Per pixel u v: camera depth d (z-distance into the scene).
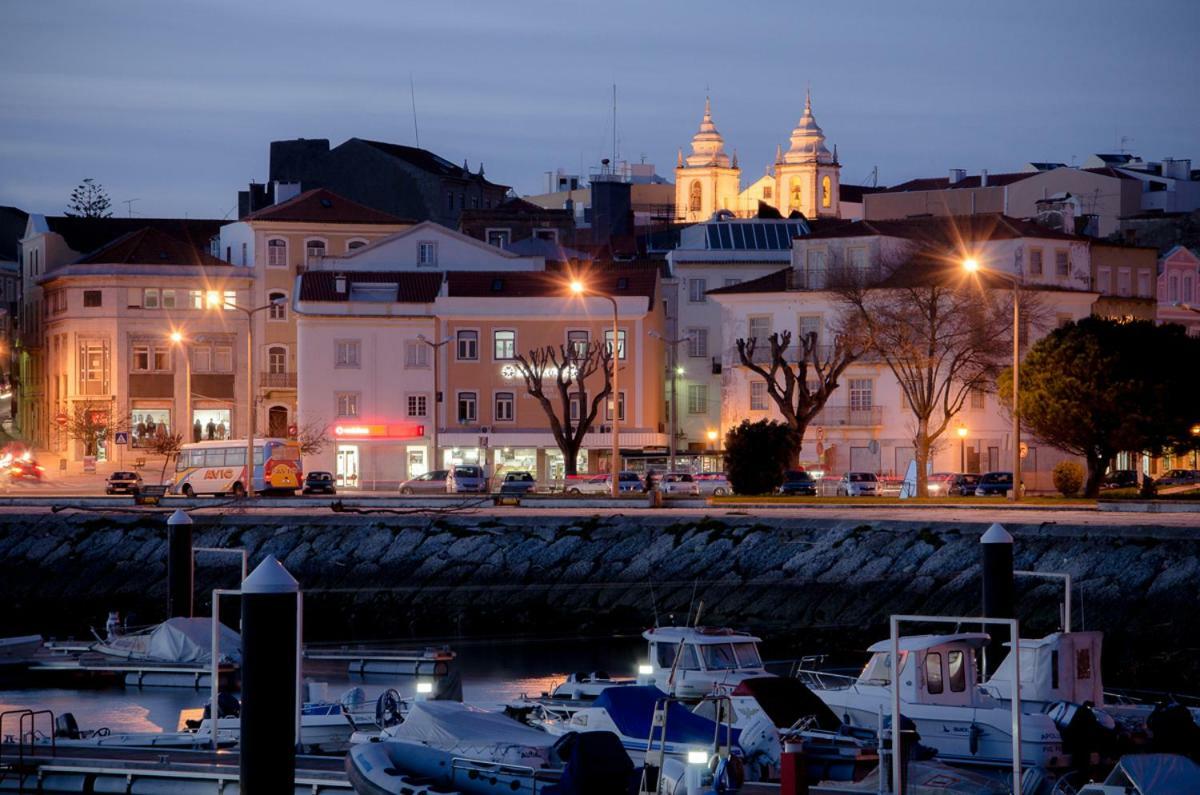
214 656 64.19
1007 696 63.25
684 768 53.03
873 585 109.19
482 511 132.88
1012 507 124.88
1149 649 93.25
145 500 144.38
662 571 118.00
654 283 189.00
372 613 116.44
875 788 53.31
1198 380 142.25
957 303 160.62
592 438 184.75
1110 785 51.06
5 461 192.00
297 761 61.47
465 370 187.62
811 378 178.38
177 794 60.38
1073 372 142.50
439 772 55.62
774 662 88.69
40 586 131.50
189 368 198.75
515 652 98.00
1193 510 118.75
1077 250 180.38
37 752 63.81
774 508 129.75
